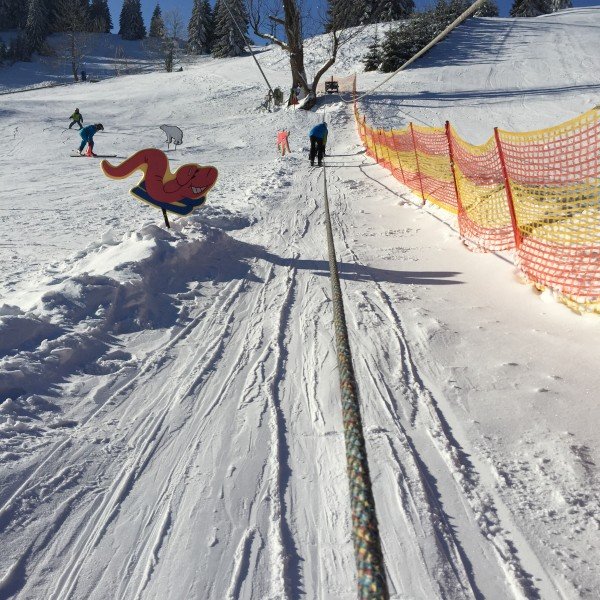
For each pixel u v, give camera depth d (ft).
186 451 10.14
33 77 228.43
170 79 154.92
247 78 146.72
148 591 7.15
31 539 7.96
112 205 37.81
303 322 16.26
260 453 10.02
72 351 13.42
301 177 46.75
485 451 9.94
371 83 119.03
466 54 135.85
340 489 8.97
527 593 7.00
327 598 6.98
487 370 12.84
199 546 7.87
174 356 14.24
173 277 19.52
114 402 11.92
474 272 20.06
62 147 74.08
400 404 11.58
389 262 22.22
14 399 11.55
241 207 33.91
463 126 79.61
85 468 9.59
